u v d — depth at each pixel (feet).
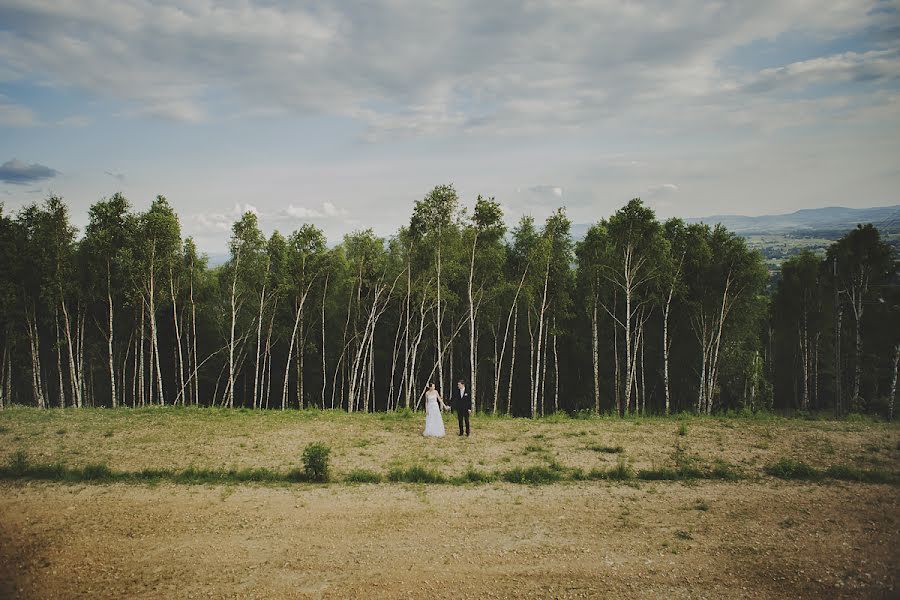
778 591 25.25
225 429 67.15
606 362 155.33
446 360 162.81
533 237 126.62
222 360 169.58
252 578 26.84
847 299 125.29
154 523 34.22
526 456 52.49
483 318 141.79
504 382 169.58
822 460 49.42
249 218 130.41
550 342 154.81
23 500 38.47
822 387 159.94
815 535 31.63
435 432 63.46
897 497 38.63
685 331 145.48
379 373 185.16
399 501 38.65
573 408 161.38
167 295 132.87
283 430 66.95
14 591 25.53
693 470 45.32
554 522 34.27
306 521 34.63
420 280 132.67
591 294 131.54
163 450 54.85
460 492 40.88
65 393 162.40
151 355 120.47
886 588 25.23
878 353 127.54
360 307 154.81
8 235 114.52
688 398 159.84
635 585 25.99
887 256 111.45
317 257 137.28
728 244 124.47
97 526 33.60
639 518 34.91
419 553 29.66
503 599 24.80
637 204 118.11
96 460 50.42
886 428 66.28
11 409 81.41
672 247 129.29
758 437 60.29
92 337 143.95
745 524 33.60
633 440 59.47
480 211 117.50
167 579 26.78
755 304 129.59
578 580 26.50
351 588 25.79
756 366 135.03
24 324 126.21
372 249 138.10
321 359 174.70
